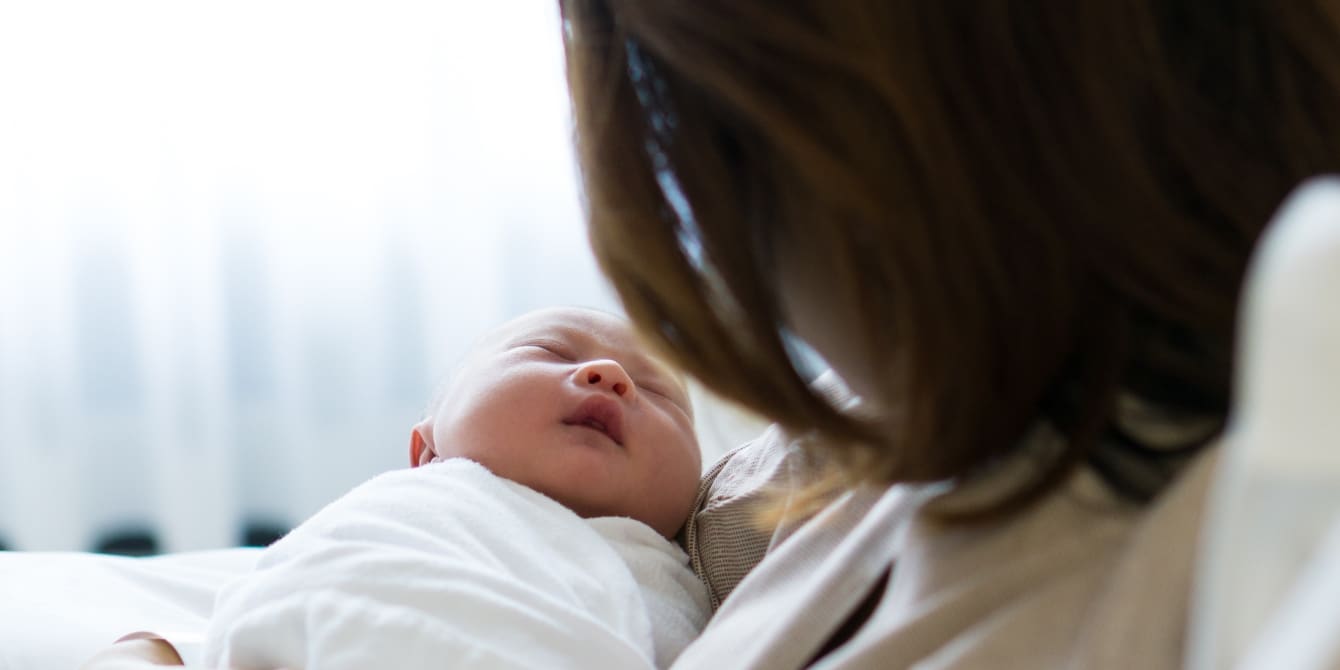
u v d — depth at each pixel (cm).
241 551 134
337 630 68
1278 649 22
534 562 77
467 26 243
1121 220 39
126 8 237
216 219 245
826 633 54
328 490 255
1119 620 39
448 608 69
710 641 62
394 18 242
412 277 250
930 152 39
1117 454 46
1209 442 44
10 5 237
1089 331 42
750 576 66
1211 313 40
